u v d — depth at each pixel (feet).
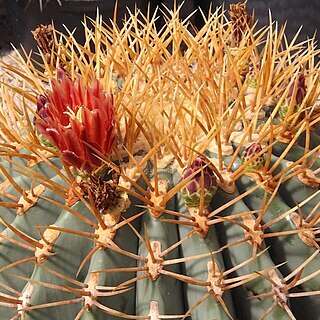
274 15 2.34
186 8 2.77
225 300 0.76
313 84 0.95
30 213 0.83
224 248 0.78
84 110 0.77
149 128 0.86
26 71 1.06
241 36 1.12
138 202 0.80
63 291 0.78
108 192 0.76
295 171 0.86
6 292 0.82
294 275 0.81
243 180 0.84
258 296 0.76
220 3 2.49
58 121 0.78
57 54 1.03
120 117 0.87
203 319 0.76
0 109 0.98
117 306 0.77
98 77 0.95
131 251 0.78
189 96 0.89
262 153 0.82
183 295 0.79
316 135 0.96
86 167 0.80
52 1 2.45
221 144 0.87
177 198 0.81
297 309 0.83
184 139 0.83
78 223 0.79
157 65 0.99
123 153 0.86
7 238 0.80
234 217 0.77
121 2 2.47
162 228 0.78
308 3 2.27
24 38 2.68
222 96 0.90
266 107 0.95
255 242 0.77
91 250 0.78
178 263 0.78
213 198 0.81
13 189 0.87
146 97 0.89
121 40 1.01
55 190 0.80
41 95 0.89
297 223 0.81
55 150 0.87
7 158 0.87
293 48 1.06
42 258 0.78
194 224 0.76
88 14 2.48
